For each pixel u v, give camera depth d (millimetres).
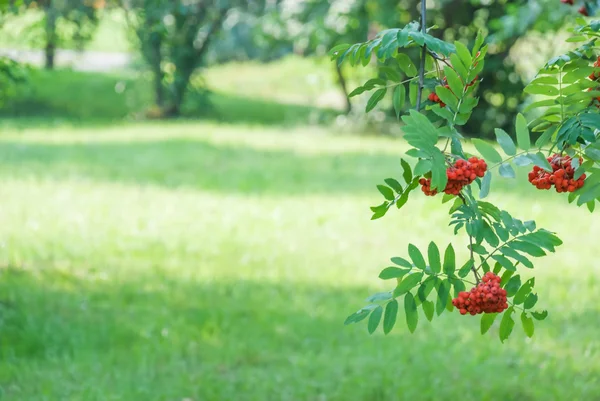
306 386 5805
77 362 6137
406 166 2828
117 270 8531
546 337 6781
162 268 8664
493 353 6453
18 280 7965
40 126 20750
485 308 2736
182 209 11461
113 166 14922
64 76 26547
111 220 10680
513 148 2797
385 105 21688
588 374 6039
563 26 11625
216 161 15820
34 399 5465
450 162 2680
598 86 3092
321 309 7488
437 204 11602
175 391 5684
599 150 2891
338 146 18672
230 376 6023
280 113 25531
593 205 3010
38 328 6699
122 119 23172
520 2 11641
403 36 2900
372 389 5715
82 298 7551
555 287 8055
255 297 7816
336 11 20859
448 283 2916
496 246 2865
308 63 31984
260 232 10281
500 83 19469
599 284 8172
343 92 23641
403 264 2926
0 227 10078
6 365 6004
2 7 6934
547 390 5742
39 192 12273
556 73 3109
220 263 8906
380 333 6914
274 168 15141
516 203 11680
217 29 22562
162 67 21812
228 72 33031
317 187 13289
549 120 3178
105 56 32625
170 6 8234
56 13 9133
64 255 8961
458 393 5695
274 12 22297
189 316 7250
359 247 9680
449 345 6602
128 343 6617
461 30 19562
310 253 9391
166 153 16641
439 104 2928
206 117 24141
